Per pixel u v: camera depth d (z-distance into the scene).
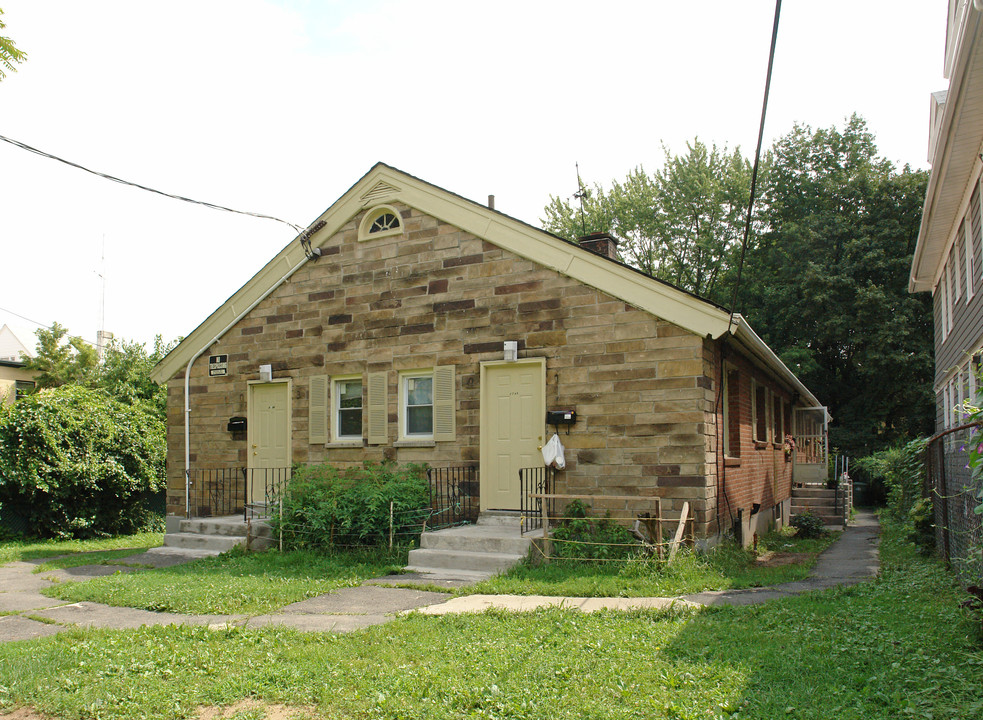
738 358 12.92
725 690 4.86
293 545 11.70
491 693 4.91
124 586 9.24
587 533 10.27
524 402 11.61
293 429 13.63
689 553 9.55
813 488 22.06
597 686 5.02
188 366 14.88
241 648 6.18
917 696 4.55
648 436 10.48
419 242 12.69
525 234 11.66
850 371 32.09
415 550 10.47
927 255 16.17
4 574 11.13
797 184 33.38
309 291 13.76
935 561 9.73
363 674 5.39
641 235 35.81
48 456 15.65
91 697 5.02
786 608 7.20
